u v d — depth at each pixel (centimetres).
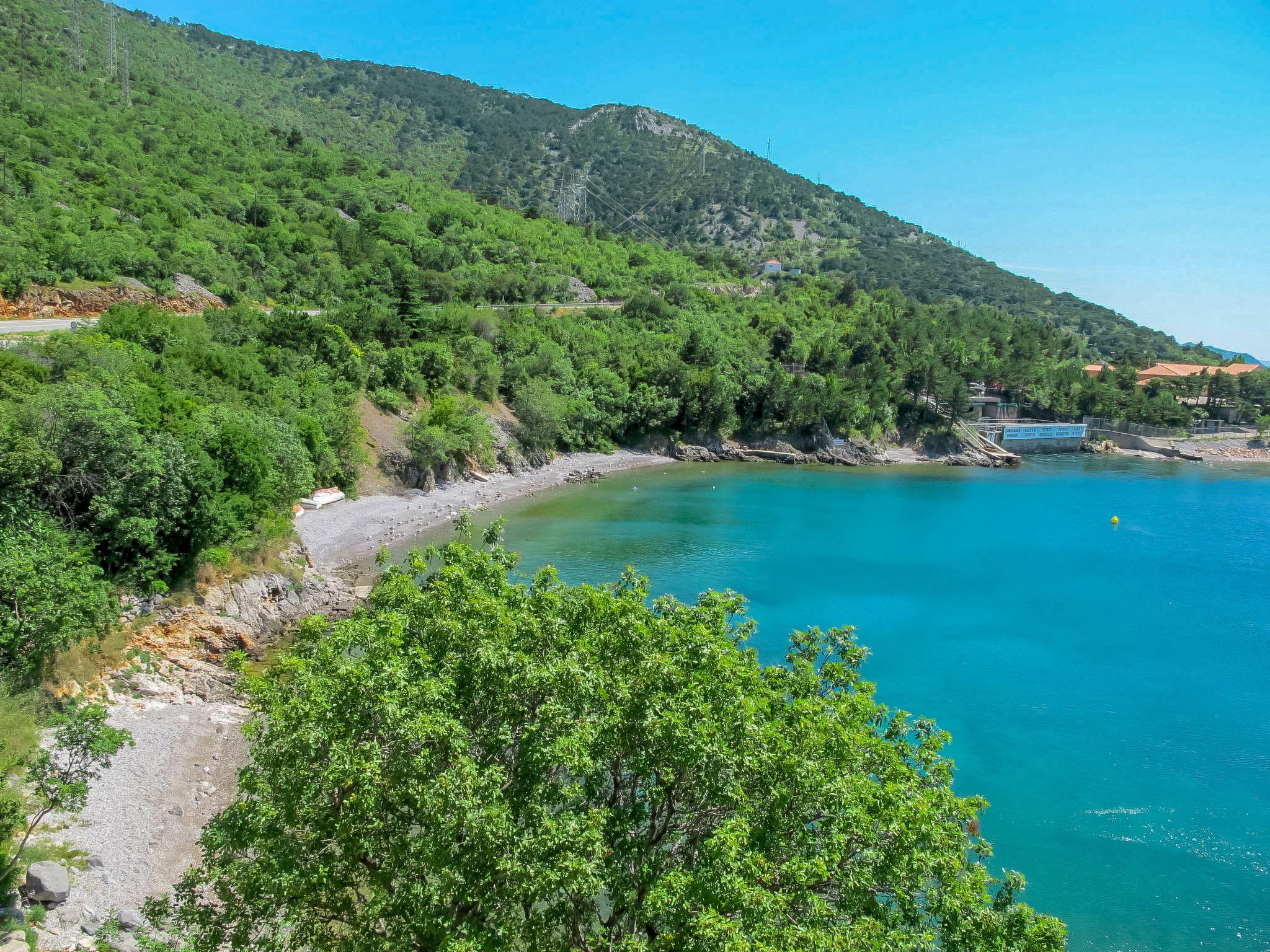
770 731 2008
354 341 10500
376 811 1898
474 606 2381
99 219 10069
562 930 2039
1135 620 6562
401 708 1953
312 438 7831
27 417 4284
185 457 4869
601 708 2108
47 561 3703
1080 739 4534
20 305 7562
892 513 10288
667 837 2127
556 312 16300
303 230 14612
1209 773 4206
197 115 19750
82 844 2750
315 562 6444
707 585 6944
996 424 16838
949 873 1930
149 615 4444
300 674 2214
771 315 18438
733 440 14525
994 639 6038
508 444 11175
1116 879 3359
